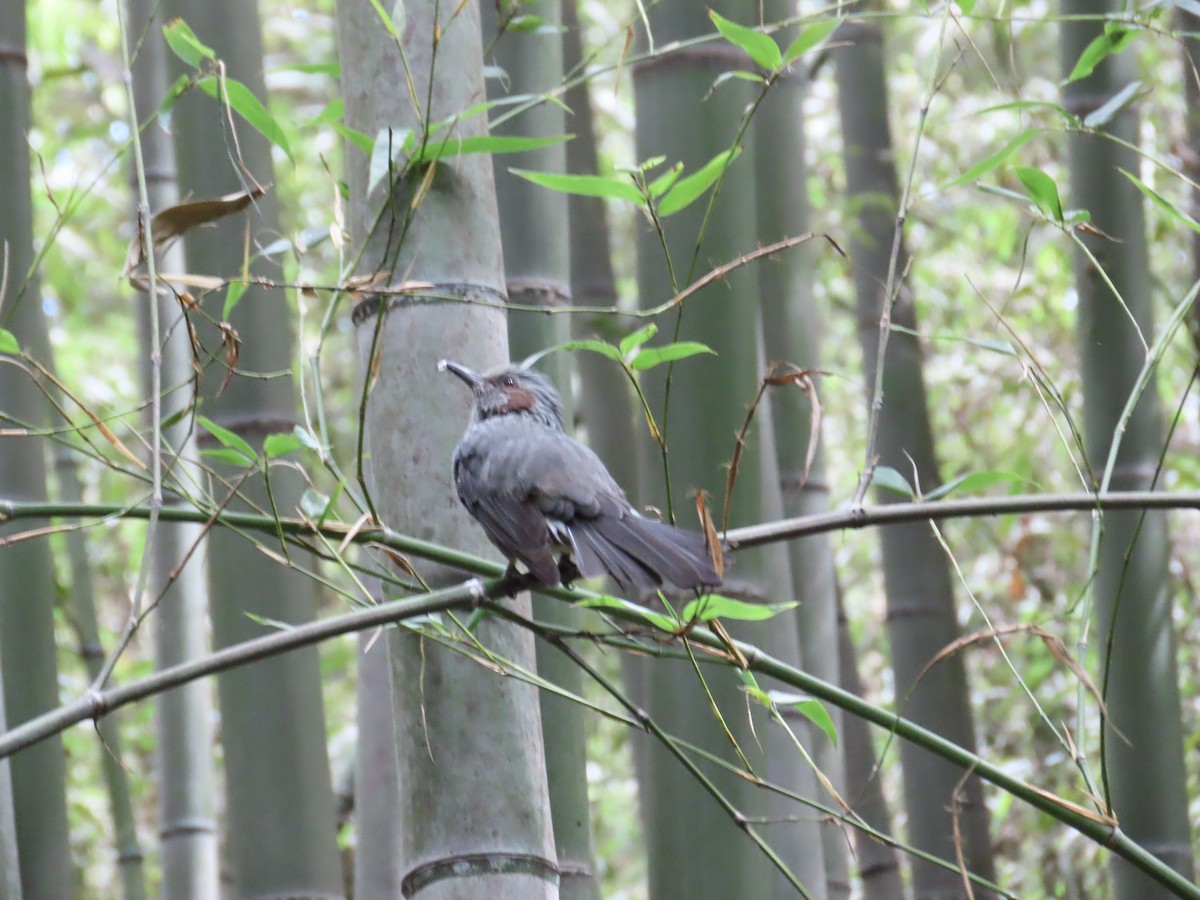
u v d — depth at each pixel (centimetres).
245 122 1010
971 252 1733
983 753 1517
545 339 921
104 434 690
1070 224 747
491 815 681
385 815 1009
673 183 781
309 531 691
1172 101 1577
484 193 750
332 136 1670
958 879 1123
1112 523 1013
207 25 1028
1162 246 1598
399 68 747
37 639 968
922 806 1141
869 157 1291
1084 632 695
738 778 882
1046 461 1638
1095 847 1393
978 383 1642
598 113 1952
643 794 1030
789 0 1178
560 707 859
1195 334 1068
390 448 736
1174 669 1005
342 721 1955
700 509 627
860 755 1214
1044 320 1609
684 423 898
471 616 698
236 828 955
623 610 642
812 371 676
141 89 1217
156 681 602
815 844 1016
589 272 1227
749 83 948
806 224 1157
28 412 980
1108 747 1002
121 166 1820
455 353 732
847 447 1838
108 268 2011
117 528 1942
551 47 965
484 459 739
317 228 809
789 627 1009
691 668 893
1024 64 1722
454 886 673
